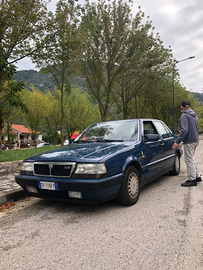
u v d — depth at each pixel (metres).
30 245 2.49
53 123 32.16
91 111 30.95
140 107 30.80
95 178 3.02
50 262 2.12
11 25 9.32
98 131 4.77
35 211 3.69
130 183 3.63
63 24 11.53
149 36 17.56
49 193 3.34
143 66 18.84
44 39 11.65
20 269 2.03
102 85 18.27
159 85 21.97
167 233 2.59
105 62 16.75
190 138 4.76
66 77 15.02
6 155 10.84
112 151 3.48
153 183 5.28
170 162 5.53
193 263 1.99
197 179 5.14
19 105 10.38
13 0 8.95
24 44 10.73
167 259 2.07
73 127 30.98
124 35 16.11
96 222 3.03
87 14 15.58
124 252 2.22
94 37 14.82
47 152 3.88
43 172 3.40
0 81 10.07
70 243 2.48
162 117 37.47
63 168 3.21
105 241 2.47
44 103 26.08
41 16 10.37
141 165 3.94
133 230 2.72
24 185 3.62
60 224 3.04
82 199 3.12
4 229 3.00
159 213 3.25
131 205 3.67
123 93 22.98
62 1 11.86
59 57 13.20
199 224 2.80
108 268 1.97
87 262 2.08
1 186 5.23
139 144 4.08
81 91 30.33
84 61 16.62
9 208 4.00
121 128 4.61
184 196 4.05
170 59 23.23
